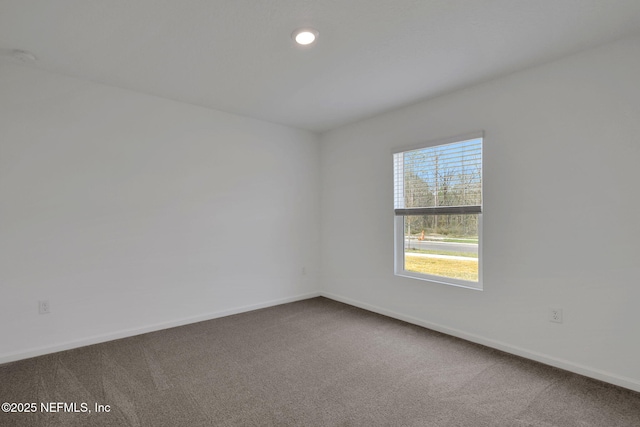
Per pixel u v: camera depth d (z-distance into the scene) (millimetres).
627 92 2078
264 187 3959
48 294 2619
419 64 2469
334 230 4316
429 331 3150
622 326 2109
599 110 2184
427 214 3256
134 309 3035
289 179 4203
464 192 2973
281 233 4125
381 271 3709
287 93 3064
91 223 2811
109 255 2900
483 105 2787
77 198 2746
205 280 3484
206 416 1829
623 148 2096
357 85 2861
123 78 2734
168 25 1962
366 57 2361
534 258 2494
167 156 3223
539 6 1772
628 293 2088
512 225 2613
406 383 2184
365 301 3906
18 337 2502
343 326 3295
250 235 3836
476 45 2189
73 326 2727
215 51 2281
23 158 2518
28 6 1759
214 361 2504
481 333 2828
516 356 2582
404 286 3463
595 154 2203
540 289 2465
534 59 2373
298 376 2279
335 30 2018
